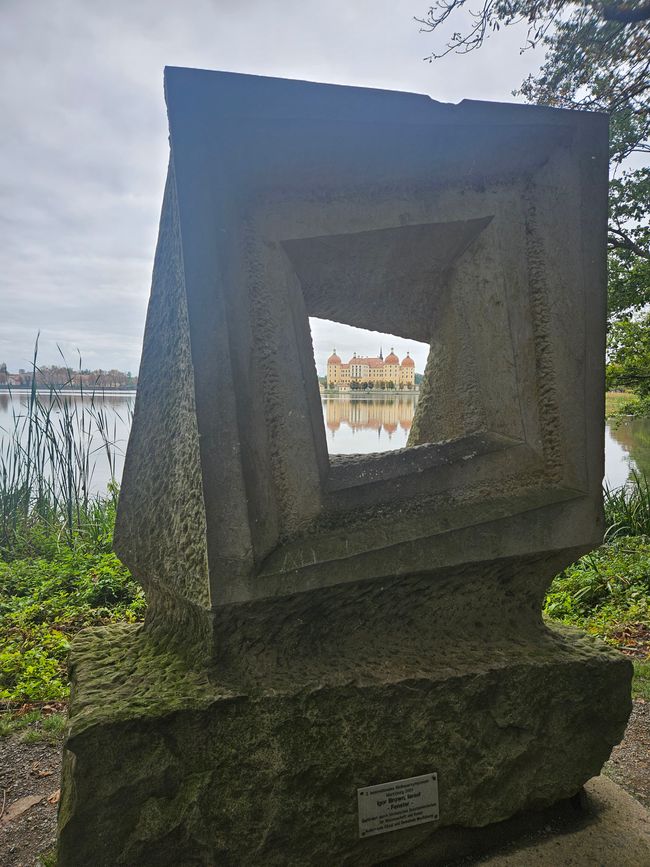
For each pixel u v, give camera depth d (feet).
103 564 15.43
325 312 6.52
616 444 37.76
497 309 6.08
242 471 4.93
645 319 24.77
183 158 4.81
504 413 6.15
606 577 15.62
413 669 5.60
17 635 11.98
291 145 5.15
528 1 17.81
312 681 5.23
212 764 4.88
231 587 4.92
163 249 5.78
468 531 5.73
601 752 6.27
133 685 5.12
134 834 4.67
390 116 5.32
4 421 23.56
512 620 6.44
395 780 5.42
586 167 6.08
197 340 4.87
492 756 5.79
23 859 6.41
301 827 5.12
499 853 5.87
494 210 5.98
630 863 5.74
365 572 5.36
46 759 8.32
